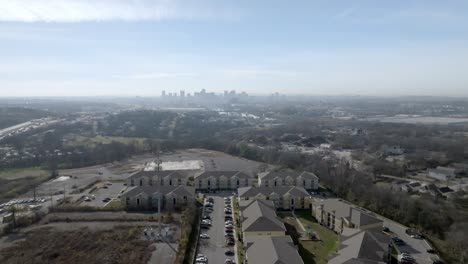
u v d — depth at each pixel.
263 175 161.88
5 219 120.44
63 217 123.25
